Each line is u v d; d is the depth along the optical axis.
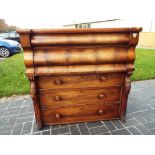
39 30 2.01
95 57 2.21
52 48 2.13
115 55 2.24
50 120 2.65
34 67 2.19
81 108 2.61
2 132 2.60
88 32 2.07
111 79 2.46
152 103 3.46
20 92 4.00
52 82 2.36
